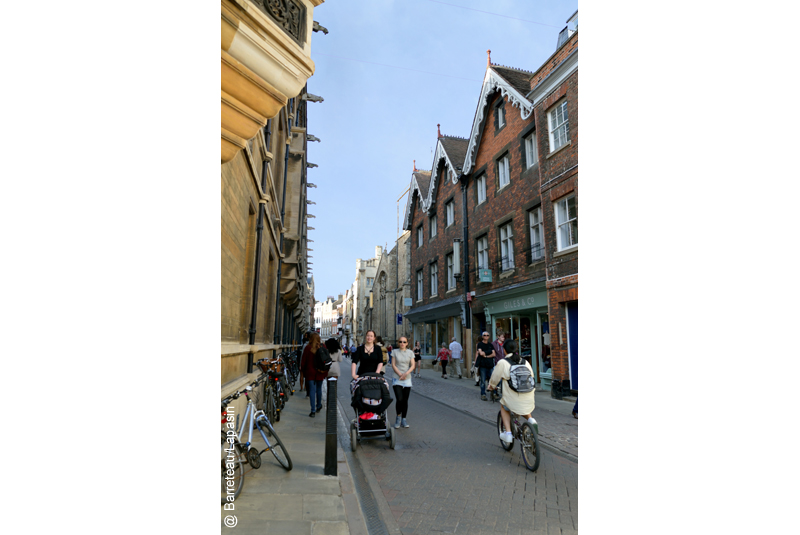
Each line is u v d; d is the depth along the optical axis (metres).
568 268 12.10
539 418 9.02
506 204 16.33
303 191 17.38
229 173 4.85
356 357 7.25
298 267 15.12
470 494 4.60
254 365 7.20
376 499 4.44
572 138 12.09
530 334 15.11
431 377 20.22
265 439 5.05
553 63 13.11
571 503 4.35
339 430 7.63
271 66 3.06
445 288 23.08
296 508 3.85
